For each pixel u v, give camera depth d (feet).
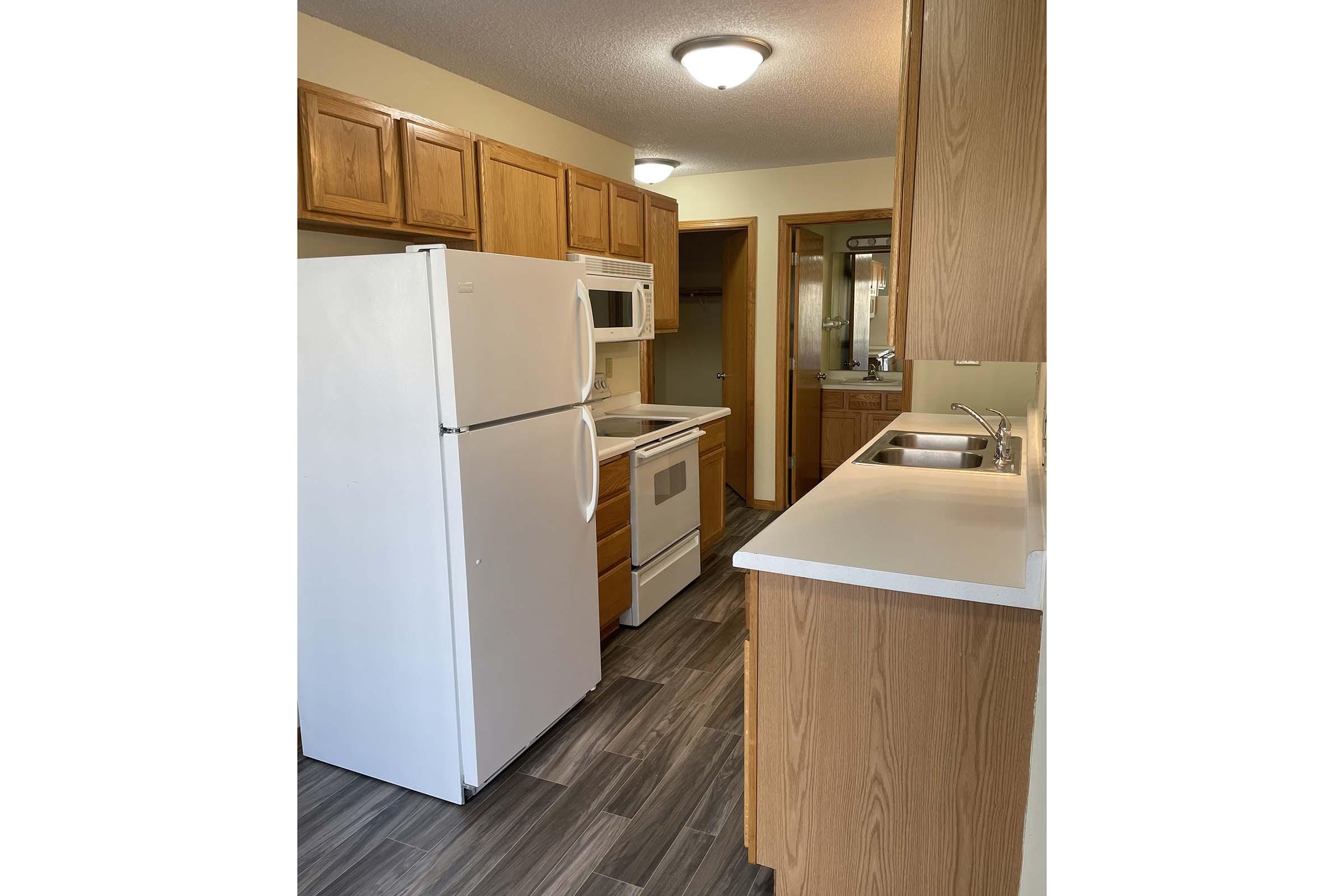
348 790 7.22
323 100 7.02
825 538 5.57
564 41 8.71
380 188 7.69
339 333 6.82
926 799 5.05
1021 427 10.71
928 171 3.97
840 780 5.27
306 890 5.91
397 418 6.70
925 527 5.82
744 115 11.98
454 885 5.95
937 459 9.20
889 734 5.08
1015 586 4.51
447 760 6.97
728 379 18.83
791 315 17.15
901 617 4.95
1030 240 3.85
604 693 9.01
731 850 6.31
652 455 10.88
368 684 7.27
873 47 9.00
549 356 7.73
